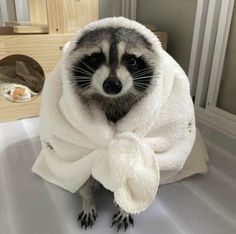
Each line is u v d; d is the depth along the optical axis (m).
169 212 0.35
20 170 0.42
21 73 0.62
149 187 0.29
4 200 0.36
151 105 0.31
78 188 0.35
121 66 0.30
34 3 0.62
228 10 0.50
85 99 0.32
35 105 0.57
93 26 0.31
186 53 0.62
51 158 0.36
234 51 0.53
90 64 0.31
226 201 0.37
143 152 0.30
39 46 0.52
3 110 0.55
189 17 0.59
